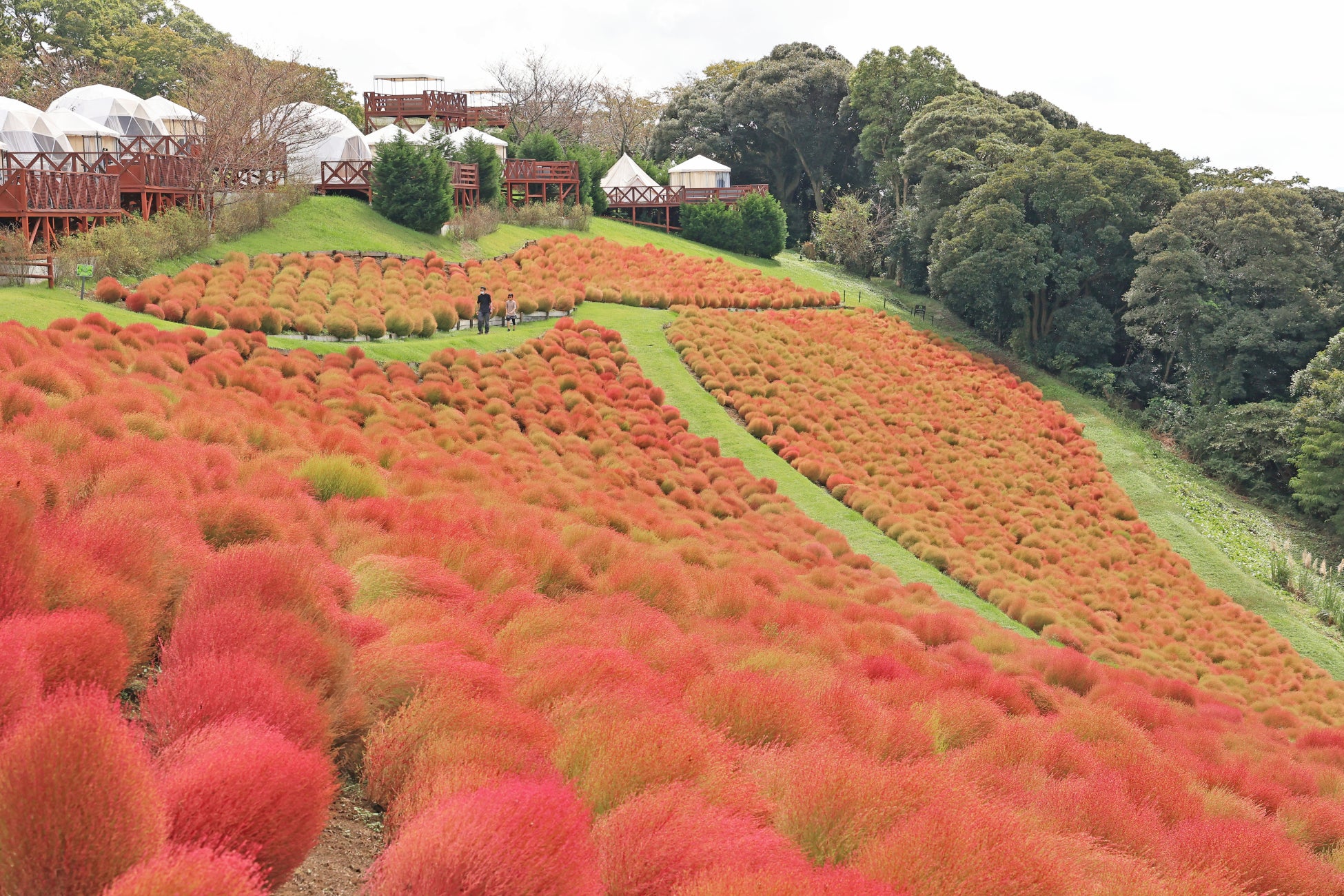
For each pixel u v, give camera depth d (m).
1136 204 51.50
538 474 19.27
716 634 11.08
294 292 28.88
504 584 9.70
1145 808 8.31
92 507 6.88
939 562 25.77
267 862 3.53
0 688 3.75
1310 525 39.78
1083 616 25.42
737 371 36.12
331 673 5.31
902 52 66.12
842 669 11.06
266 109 38.41
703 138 78.56
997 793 7.49
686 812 4.47
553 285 40.38
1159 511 37.19
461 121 67.50
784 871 3.93
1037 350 52.12
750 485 26.45
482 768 4.64
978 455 36.41
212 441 12.45
